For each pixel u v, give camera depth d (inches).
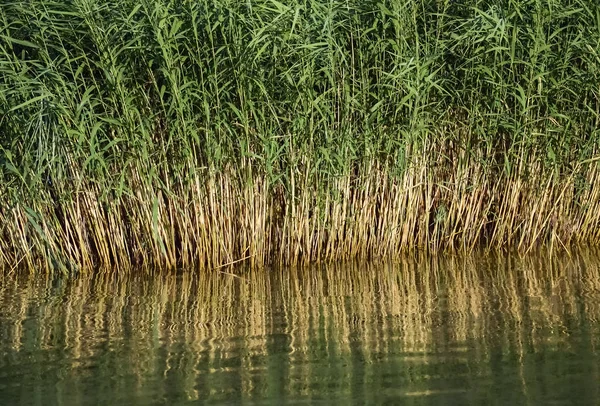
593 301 1008.2
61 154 1211.2
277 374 783.1
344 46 1223.5
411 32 1229.7
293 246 1268.5
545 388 733.9
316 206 1259.8
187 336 911.0
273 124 1221.7
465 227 1323.8
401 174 1273.4
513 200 1317.7
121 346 877.2
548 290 1073.5
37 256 1264.8
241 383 761.0
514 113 1286.9
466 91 1272.1
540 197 1307.8
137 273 1240.2
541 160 1304.1
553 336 876.6
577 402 702.5
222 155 1219.9
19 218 1239.5
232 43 1168.2
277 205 1272.1
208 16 1144.2
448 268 1228.5
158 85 1237.1
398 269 1231.5
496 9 1221.1
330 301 1054.4
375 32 1234.0
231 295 1099.3
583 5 1214.3
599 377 754.8
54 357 844.0
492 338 877.2
